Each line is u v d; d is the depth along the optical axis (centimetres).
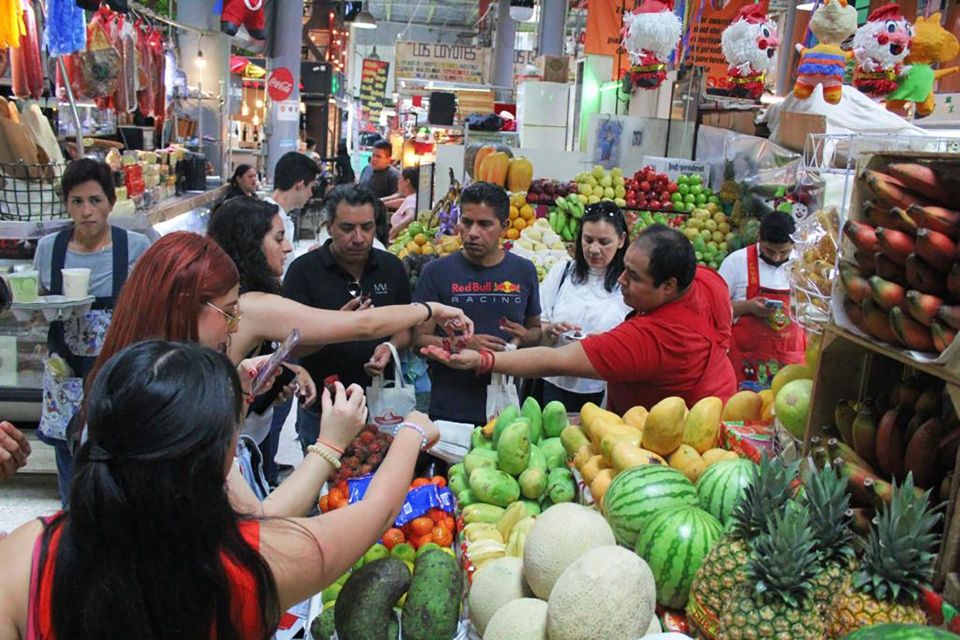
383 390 261
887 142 193
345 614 166
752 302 404
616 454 197
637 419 224
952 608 124
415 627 164
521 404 407
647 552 160
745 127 624
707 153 668
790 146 528
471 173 659
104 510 103
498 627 151
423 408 375
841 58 512
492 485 212
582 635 136
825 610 131
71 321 337
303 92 1692
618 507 175
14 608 106
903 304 144
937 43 553
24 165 402
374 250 335
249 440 210
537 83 955
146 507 103
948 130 546
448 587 168
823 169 276
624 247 378
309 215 1407
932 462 148
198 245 166
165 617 106
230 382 114
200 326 163
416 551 206
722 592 139
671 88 769
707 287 272
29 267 350
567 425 249
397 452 164
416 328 331
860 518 151
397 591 169
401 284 336
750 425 215
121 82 579
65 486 354
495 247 342
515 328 325
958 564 128
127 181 507
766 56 621
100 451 104
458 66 2089
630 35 678
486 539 198
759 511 141
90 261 341
